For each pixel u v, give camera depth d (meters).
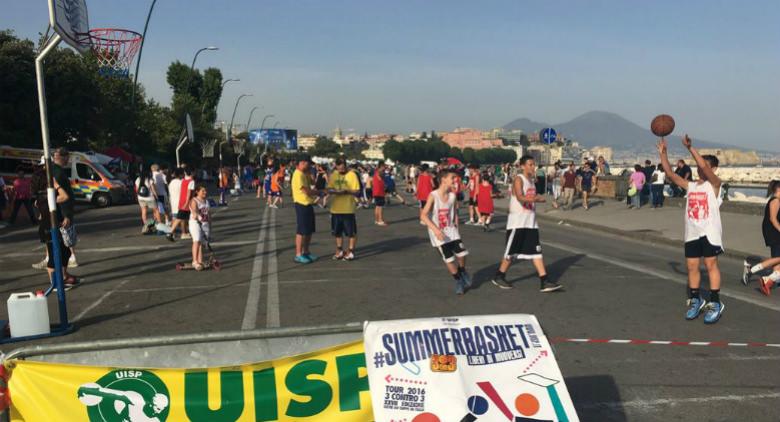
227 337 3.09
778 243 8.38
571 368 5.28
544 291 8.41
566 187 22.19
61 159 8.38
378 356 3.01
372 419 3.10
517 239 8.41
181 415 3.02
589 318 6.97
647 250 13.09
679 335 6.29
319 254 11.95
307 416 3.08
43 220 8.34
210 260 10.34
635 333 6.35
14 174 26.78
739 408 4.45
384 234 15.48
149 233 15.72
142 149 44.00
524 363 3.06
